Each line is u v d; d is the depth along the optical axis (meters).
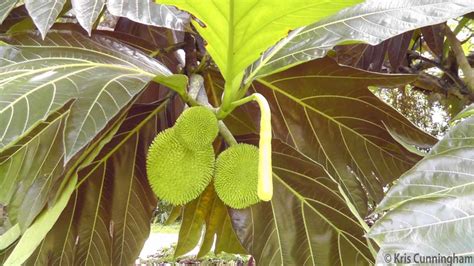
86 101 0.49
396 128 0.85
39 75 0.52
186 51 0.84
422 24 0.65
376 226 0.43
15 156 0.59
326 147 0.92
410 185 0.51
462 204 0.43
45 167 0.59
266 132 0.47
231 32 0.51
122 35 0.90
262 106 0.49
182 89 0.64
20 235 0.66
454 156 0.52
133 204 0.84
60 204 0.60
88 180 0.80
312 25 0.72
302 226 0.81
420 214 0.43
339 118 0.89
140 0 0.58
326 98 0.88
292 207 0.81
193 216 0.93
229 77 0.58
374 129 0.88
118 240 0.85
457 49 1.08
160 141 0.66
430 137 0.83
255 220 0.81
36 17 0.53
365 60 1.10
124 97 0.51
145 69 0.63
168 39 1.05
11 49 0.58
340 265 0.80
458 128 0.54
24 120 0.45
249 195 0.67
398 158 0.89
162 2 0.47
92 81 0.52
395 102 1.57
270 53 0.70
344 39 0.67
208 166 0.66
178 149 0.65
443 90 1.16
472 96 1.11
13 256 0.58
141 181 0.84
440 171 0.51
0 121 0.44
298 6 0.46
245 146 0.67
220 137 0.78
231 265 2.61
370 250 0.73
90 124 0.47
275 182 0.82
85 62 0.58
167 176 0.65
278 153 0.79
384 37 0.66
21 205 0.61
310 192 0.80
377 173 0.90
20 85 0.49
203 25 0.51
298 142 0.92
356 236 0.78
